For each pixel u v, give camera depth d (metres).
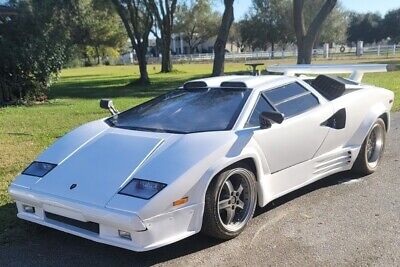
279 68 6.18
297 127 4.63
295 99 4.86
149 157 3.78
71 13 21.34
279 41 76.81
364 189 5.28
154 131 4.22
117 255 3.80
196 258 3.70
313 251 3.77
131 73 41.69
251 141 4.13
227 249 3.84
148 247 3.41
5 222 4.43
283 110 4.65
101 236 3.54
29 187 3.91
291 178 4.67
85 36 66.31
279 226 4.29
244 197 4.16
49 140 8.48
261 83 4.75
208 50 106.94
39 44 17.05
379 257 3.64
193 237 4.06
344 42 78.25
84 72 47.62
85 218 3.54
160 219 3.44
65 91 22.08
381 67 6.11
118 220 3.36
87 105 14.78
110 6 29.36
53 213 3.76
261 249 3.83
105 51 76.25
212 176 3.72
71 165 3.97
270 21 75.12
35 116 12.20
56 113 12.73
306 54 19.14
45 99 17.53
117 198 3.46
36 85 17.16
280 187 4.55
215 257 3.71
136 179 3.56
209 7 58.44
